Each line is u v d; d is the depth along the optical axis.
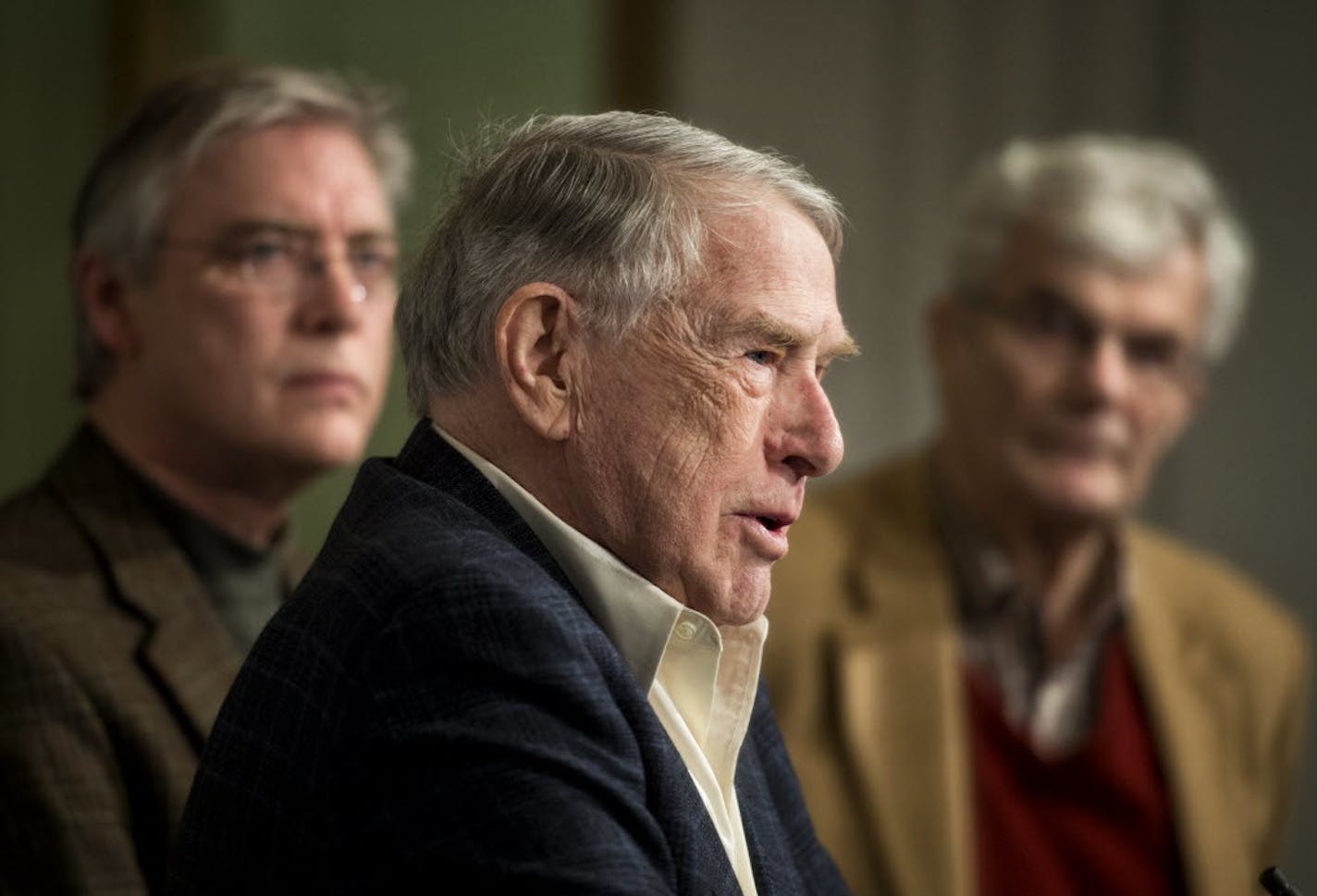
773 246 2.48
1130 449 5.71
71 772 3.36
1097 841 5.47
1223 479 8.61
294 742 2.26
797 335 2.48
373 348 4.11
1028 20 8.71
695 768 2.54
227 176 3.98
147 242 3.98
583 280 2.46
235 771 2.32
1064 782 5.52
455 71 7.98
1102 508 5.64
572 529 2.47
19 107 7.62
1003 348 5.70
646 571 2.49
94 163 4.12
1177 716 5.60
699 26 8.33
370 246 4.12
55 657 3.45
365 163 4.18
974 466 5.76
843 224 2.64
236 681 2.42
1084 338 5.65
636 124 2.56
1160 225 5.65
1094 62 8.75
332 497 7.33
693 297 2.46
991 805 5.45
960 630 5.69
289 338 3.97
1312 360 8.54
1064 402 5.64
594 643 2.29
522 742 2.12
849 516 5.88
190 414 3.95
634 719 2.29
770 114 8.45
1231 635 5.82
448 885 2.07
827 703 5.45
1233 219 8.65
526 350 2.46
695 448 2.46
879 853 5.24
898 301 8.60
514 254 2.49
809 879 2.94
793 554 5.73
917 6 8.65
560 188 2.50
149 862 3.42
